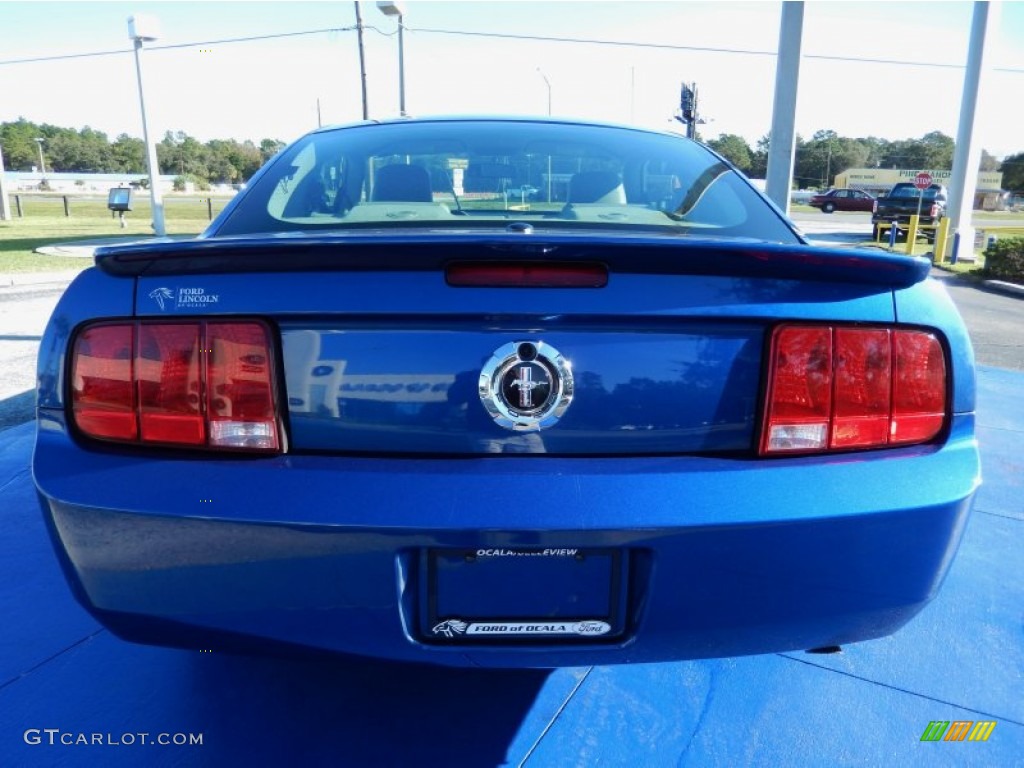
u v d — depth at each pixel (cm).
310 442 149
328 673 217
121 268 151
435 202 232
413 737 193
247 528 142
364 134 261
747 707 207
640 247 142
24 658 221
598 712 204
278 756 186
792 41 1098
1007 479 369
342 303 145
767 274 149
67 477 150
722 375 149
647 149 255
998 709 207
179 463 148
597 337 147
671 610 146
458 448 148
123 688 209
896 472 151
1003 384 571
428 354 146
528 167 241
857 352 152
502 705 205
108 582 151
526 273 144
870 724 201
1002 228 2964
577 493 142
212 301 149
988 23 1620
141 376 150
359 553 141
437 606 149
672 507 141
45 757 184
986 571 279
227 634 152
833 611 151
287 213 218
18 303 862
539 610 149
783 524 143
